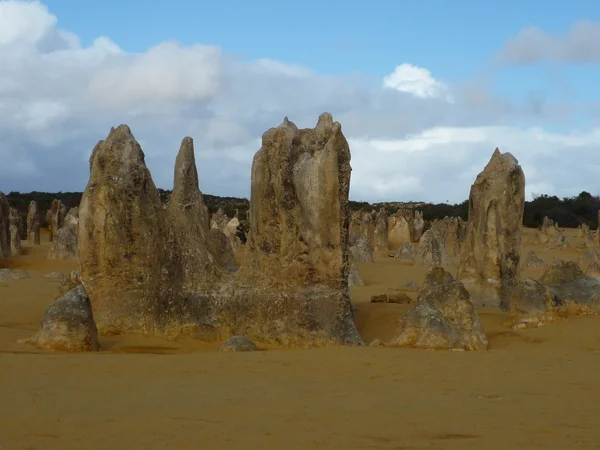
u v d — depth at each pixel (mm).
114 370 12992
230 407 10055
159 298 18969
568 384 12023
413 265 43531
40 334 16078
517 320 20203
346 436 8633
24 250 45219
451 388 11656
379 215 65438
